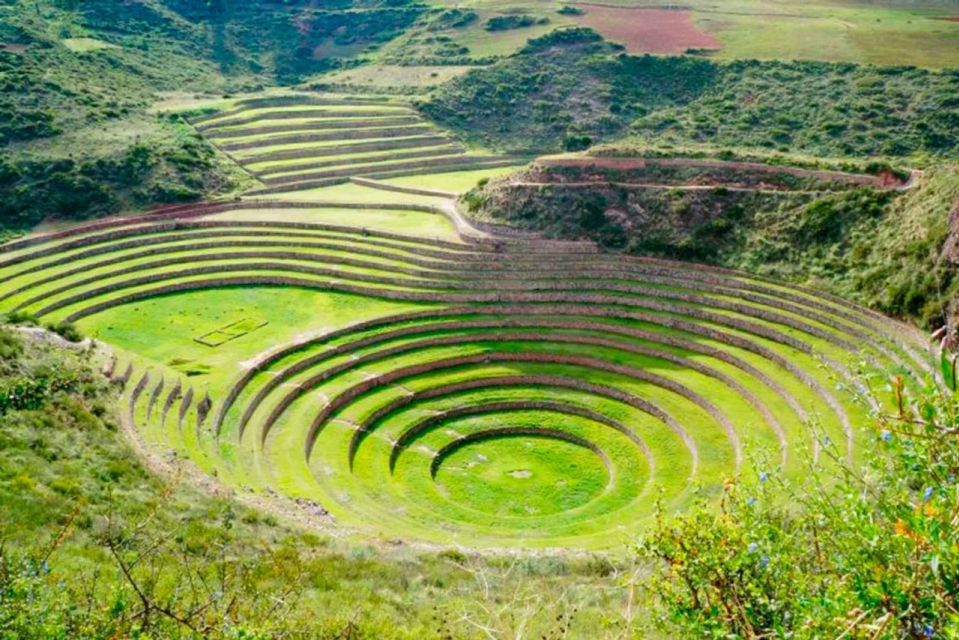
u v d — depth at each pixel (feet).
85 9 399.03
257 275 219.20
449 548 111.45
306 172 290.15
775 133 270.67
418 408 169.78
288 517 117.19
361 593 87.30
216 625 52.19
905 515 39.88
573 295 198.49
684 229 207.00
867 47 319.88
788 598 44.39
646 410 166.20
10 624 48.73
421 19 447.83
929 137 244.63
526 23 410.93
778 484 53.06
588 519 134.92
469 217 231.50
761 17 385.50
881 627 35.04
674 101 321.93
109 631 49.49
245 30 444.55
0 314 166.81
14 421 112.06
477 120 339.57
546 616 81.92
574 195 220.43
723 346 175.52
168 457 127.65
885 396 139.54
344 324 192.34
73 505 93.45
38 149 259.39
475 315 197.36
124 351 170.60
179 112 315.58
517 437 164.25
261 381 167.43
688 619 47.34
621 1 428.56
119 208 250.57
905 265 166.91
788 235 194.90
